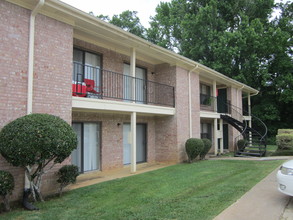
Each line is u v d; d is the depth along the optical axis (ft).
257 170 29.17
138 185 22.90
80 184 24.50
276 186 21.38
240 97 61.87
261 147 44.93
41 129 16.07
